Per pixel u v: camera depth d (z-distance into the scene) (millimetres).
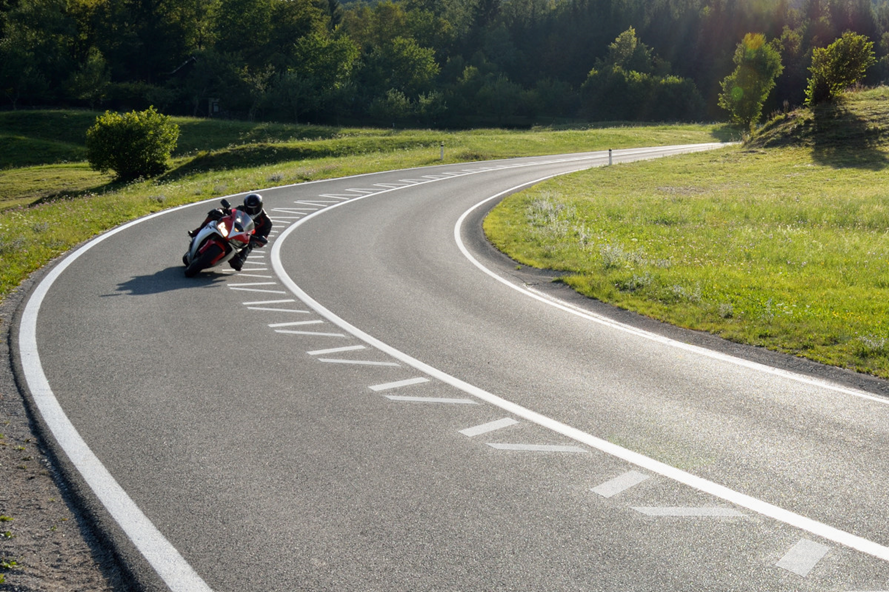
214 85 89000
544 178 32781
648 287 12367
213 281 11625
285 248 15219
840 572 3916
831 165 32469
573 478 5055
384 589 3672
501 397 6754
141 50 100625
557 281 13234
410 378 7230
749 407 6656
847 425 6234
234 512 4445
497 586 3723
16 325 8539
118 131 37688
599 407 6562
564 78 146250
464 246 16766
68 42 89938
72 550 3992
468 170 35719
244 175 33000
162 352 7738
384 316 9875
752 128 49906
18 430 5582
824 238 17562
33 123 67375
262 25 101750
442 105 105000
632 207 23703
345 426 5906
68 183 40750
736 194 27109
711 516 4543
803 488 4980
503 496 4750
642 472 5184
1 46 78188
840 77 41219
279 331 8812
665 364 8047
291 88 91500
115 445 5375
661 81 108688
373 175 32594
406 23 141250
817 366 8047
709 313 10586
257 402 6387
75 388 6531
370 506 4562
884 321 9906
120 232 16109
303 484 4848
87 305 9648
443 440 5680
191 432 5672
